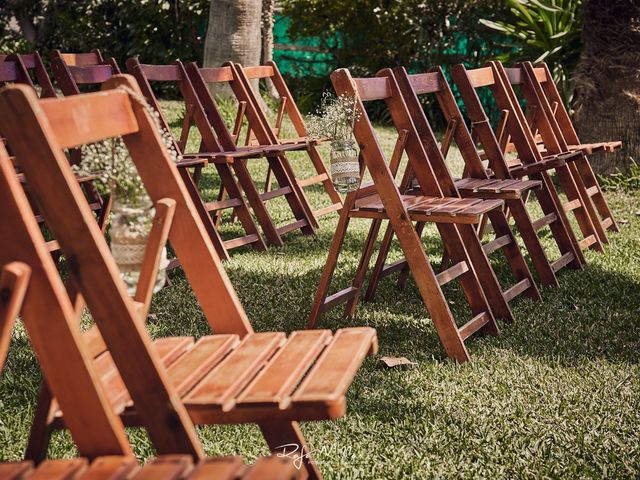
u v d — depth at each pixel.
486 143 5.46
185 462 1.83
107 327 2.16
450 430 3.25
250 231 6.48
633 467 2.96
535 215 7.46
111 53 17.50
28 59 6.13
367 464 2.99
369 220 7.50
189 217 2.71
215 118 6.65
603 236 6.62
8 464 1.84
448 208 4.23
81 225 2.12
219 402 2.15
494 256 6.17
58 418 2.36
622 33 8.37
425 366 3.94
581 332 4.41
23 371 3.86
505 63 12.77
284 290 5.21
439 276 4.17
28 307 2.03
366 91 4.36
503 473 2.92
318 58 16.66
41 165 2.10
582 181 6.77
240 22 13.03
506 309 4.65
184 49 17.11
